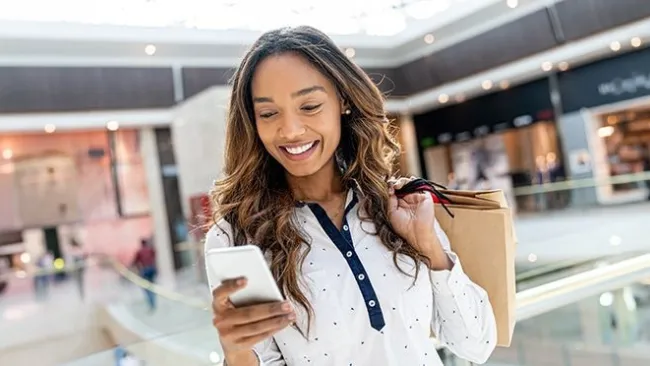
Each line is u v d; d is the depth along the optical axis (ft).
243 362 2.88
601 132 33.22
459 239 3.90
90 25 28.71
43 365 27.48
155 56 31.78
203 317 20.18
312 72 3.35
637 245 21.91
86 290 29.12
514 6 31.40
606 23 28.66
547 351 12.17
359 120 3.66
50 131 32.24
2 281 27.07
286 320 2.72
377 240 3.47
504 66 34.32
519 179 38.27
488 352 3.70
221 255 2.61
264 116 3.37
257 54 3.40
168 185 36.29
